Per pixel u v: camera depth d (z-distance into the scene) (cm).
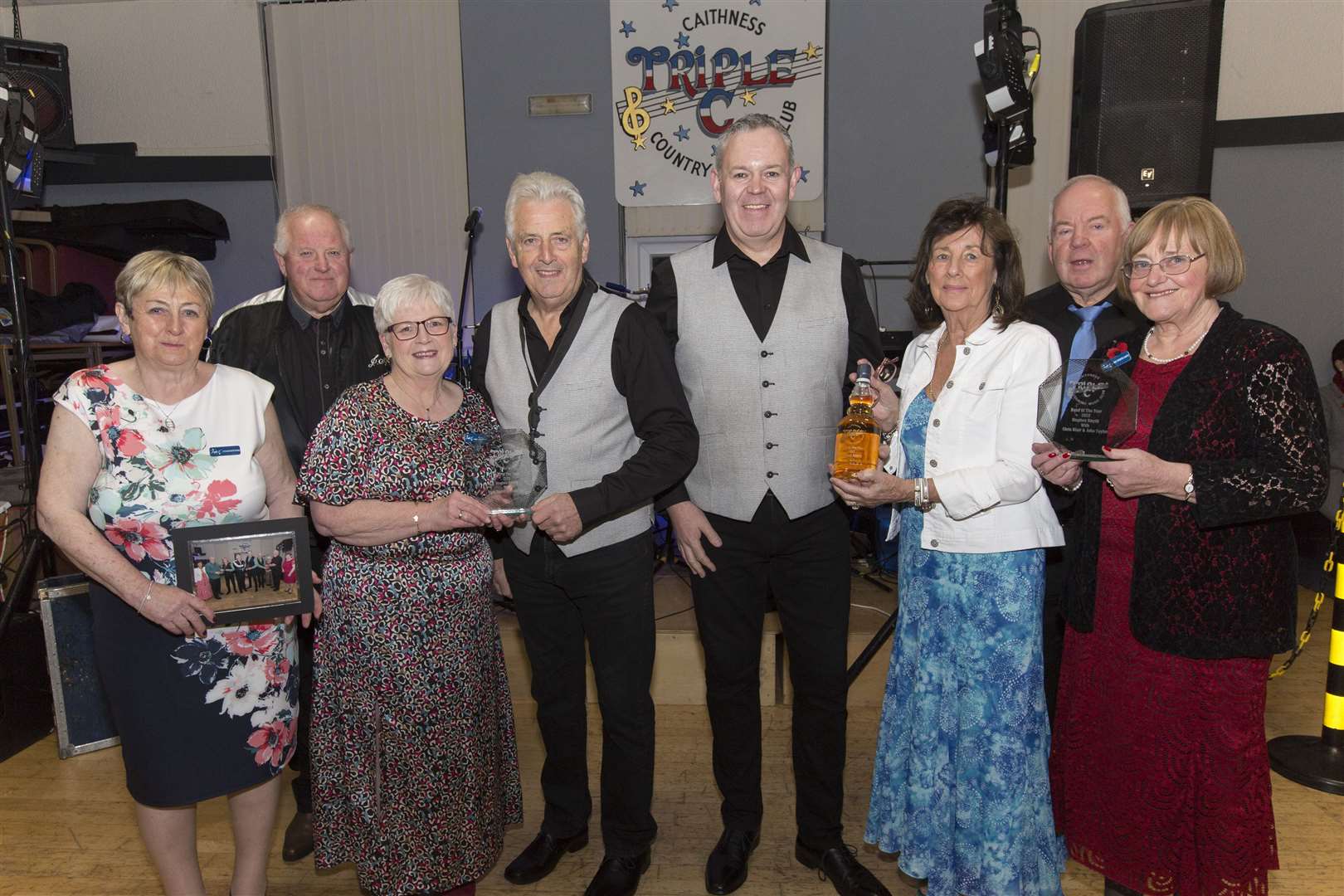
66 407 161
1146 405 166
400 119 549
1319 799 247
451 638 170
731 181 184
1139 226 162
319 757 174
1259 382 150
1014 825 166
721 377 193
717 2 513
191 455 168
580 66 533
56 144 517
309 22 547
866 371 174
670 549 396
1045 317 231
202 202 562
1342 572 263
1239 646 154
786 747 282
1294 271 484
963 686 171
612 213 541
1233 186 489
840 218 529
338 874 220
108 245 496
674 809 247
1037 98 505
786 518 192
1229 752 156
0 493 327
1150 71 301
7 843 236
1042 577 172
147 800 169
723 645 202
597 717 310
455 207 552
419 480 168
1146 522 161
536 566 194
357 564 169
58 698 280
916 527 180
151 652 166
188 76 557
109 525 163
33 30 561
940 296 172
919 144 518
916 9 509
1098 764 173
